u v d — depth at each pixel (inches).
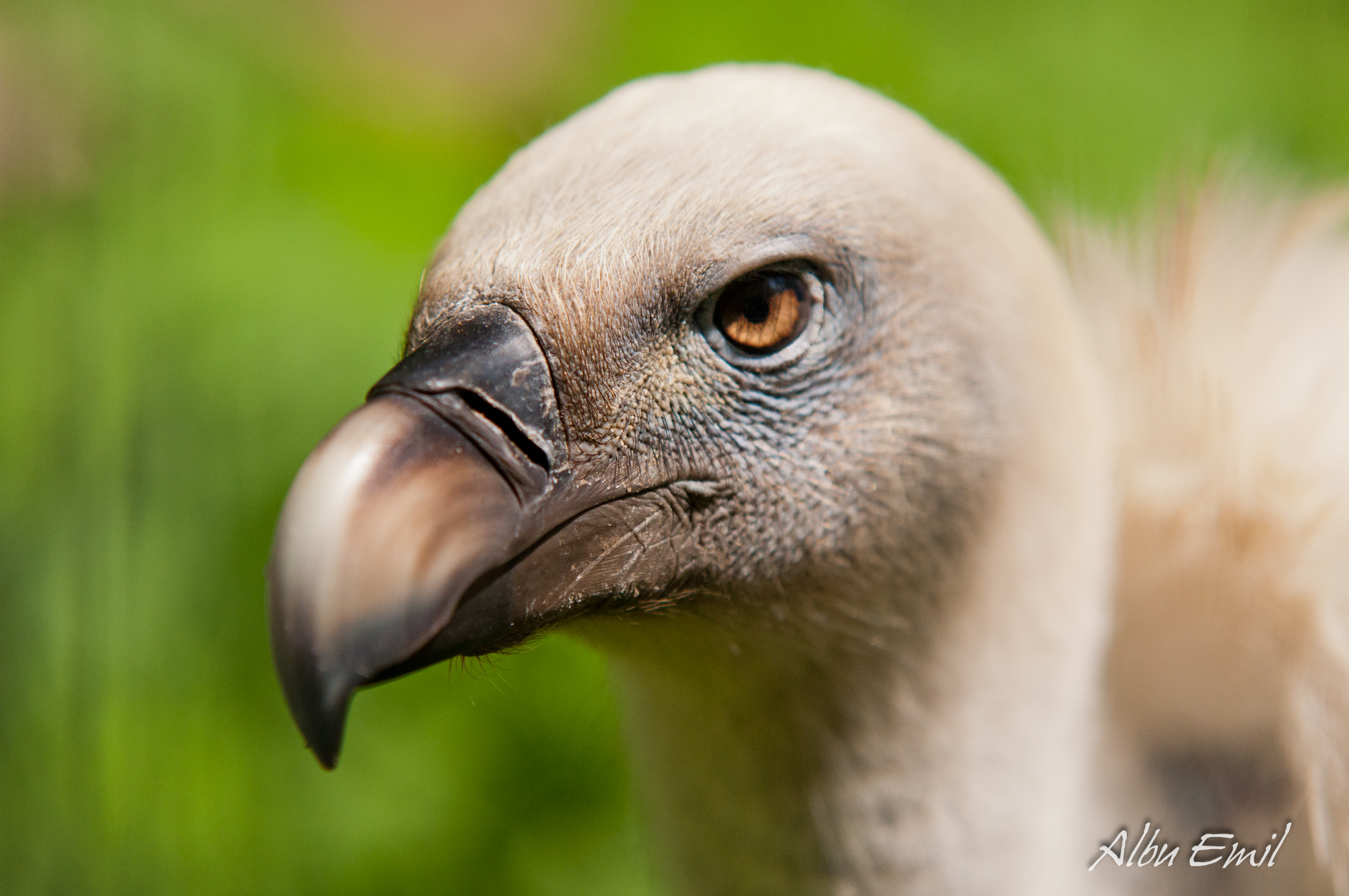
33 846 46.4
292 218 51.1
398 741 48.3
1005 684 43.0
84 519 47.4
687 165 41.8
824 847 43.0
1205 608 44.7
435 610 40.7
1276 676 44.6
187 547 47.7
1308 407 45.1
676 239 41.7
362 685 40.6
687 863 43.4
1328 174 56.5
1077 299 45.8
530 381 41.4
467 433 41.2
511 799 48.1
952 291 42.3
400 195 56.6
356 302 49.0
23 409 48.1
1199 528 44.8
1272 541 44.6
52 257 48.4
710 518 42.0
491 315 41.5
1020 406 42.6
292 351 48.4
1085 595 43.3
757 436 42.0
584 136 42.1
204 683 47.6
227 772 47.4
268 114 56.1
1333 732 44.4
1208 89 68.4
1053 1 71.4
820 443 42.1
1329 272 46.1
